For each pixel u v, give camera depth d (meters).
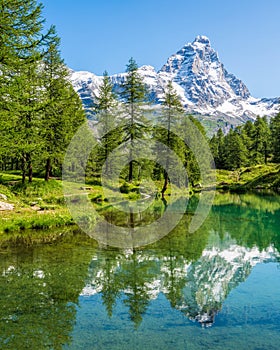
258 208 30.36
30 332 7.09
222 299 9.11
